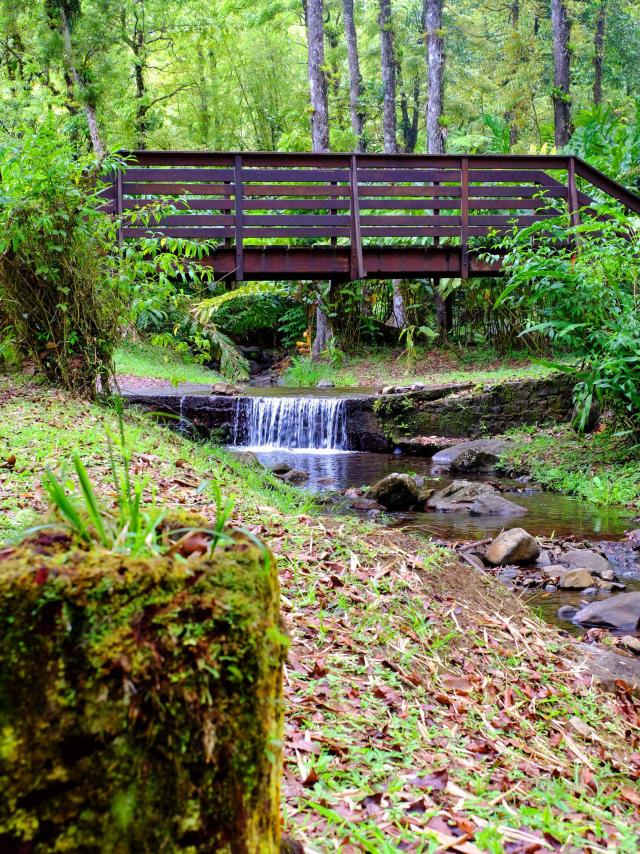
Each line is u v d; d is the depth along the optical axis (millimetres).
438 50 18969
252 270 10508
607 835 2092
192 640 1039
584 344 8766
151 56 28172
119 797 1000
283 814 1833
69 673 1000
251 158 10258
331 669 2781
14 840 980
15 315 6820
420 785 2156
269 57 29656
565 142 20625
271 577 1222
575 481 8688
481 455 9898
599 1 27641
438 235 10914
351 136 24141
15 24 20328
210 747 1032
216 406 11883
